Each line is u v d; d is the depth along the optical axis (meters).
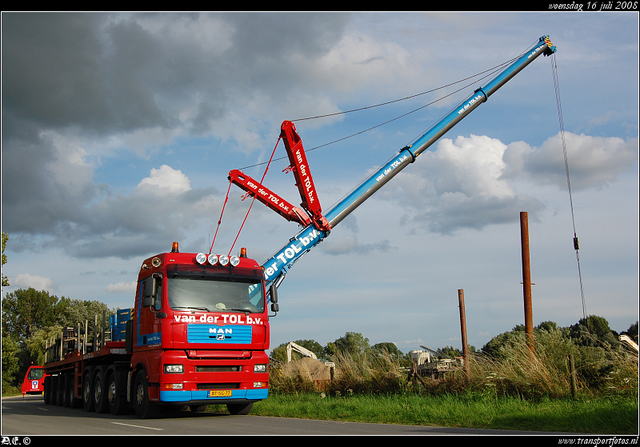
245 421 11.19
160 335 11.70
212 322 11.98
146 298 12.19
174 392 11.41
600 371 13.32
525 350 14.27
